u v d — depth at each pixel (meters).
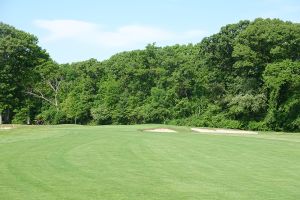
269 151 23.17
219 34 68.38
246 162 18.70
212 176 15.05
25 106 73.62
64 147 22.94
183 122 71.44
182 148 23.62
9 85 67.56
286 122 58.91
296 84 56.16
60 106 82.75
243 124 63.09
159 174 15.23
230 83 69.56
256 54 61.00
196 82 73.88
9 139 27.97
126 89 80.31
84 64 85.94
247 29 61.03
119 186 13.03
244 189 12.94
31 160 17.95
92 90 83.19
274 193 12.43
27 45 68.12
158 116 74.94
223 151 22.70
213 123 66.88
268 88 61.34
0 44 65.19
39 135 31.75
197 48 85.62
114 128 41.84
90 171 15.55
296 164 18.31
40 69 73.00
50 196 11.60
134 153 20.89
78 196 11.64
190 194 12.14
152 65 80.69
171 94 74.75
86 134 32.56
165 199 11.49
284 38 58.66
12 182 13.39
